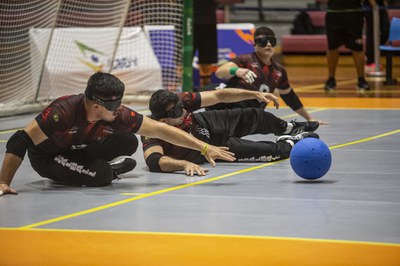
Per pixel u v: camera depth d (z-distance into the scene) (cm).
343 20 1781
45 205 691
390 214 639
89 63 1675
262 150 901
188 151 874
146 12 1772
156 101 836
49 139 747
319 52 2480
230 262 511
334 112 1409
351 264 502
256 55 1041
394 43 1934
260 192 733
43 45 1536
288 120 1303
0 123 1359
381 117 1324
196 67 1881
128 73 1733
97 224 617
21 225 619
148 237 575
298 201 691
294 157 785
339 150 980
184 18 1589
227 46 1925
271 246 546
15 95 1499
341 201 689
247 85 1020
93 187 774
